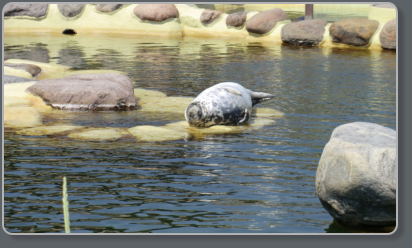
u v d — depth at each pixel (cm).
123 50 1972
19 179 662
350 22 2006
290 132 906
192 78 1416
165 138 873
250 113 1041
